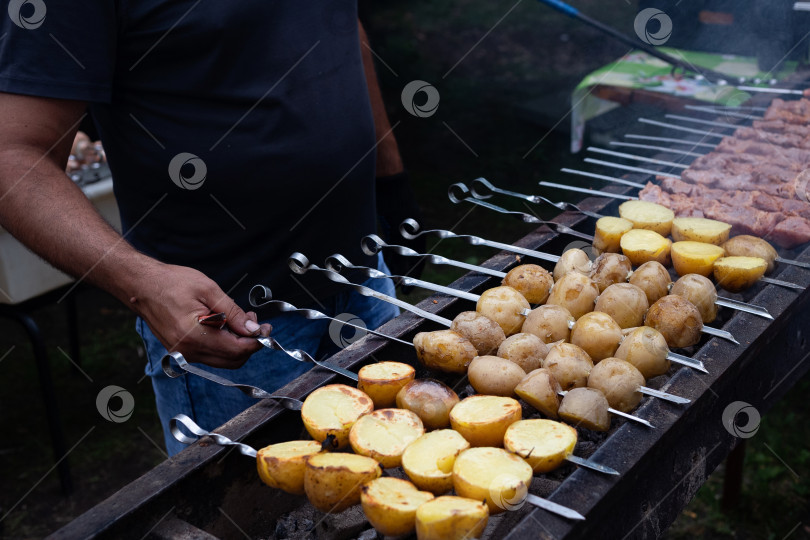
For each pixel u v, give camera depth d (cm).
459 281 172
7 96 148
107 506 109
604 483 108
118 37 160
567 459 113
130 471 308
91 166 294
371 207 205
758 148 232
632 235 177
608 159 384
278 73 173
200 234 184
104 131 177
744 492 284
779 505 277
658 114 348
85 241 144
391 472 127
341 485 108
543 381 127
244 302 190
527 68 722
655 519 125
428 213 493
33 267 265
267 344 140
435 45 805
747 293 171
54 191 147
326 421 121
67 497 293
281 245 187
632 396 129
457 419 120
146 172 177
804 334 171
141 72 167
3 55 146
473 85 691
